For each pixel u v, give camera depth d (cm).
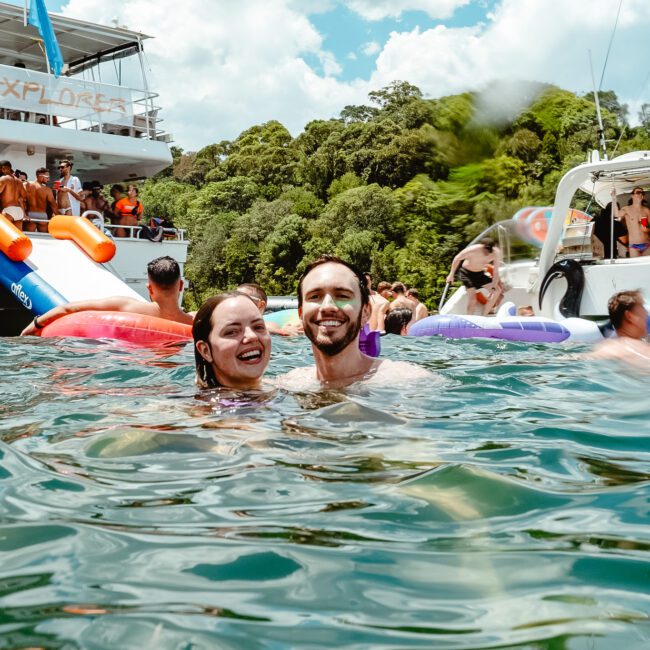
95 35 1520
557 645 118
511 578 145
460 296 1182
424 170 5253
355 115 6788
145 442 255
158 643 121
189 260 6031
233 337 349
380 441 263
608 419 306
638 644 118
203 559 156
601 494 200
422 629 125
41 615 131
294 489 206
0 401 353
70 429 285
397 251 4609
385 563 153
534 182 4244
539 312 1075
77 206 1295
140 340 691
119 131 1517
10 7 1397
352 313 367
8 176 1169
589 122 4053
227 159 7462
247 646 120
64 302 936
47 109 1362
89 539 168
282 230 5312
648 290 976
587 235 1121
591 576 145
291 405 325
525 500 194
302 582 144
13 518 183
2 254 995
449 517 182
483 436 273
